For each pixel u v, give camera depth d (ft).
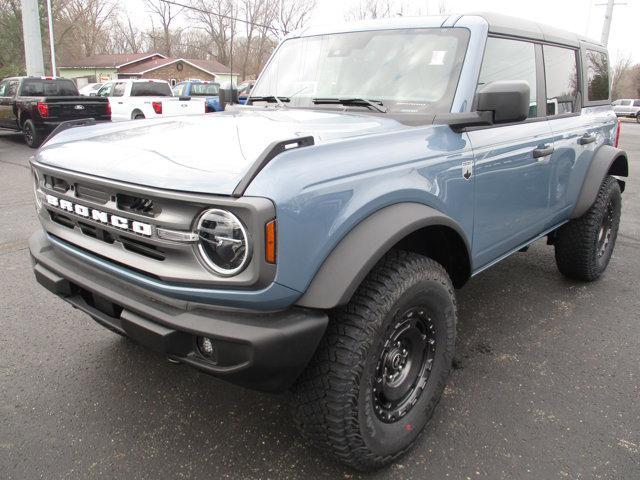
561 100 12.53
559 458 7.98
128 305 6.72
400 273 7.14
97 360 10.48
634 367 10.60
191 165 6.44
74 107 43.24
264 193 5.84
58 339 11.28
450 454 8.06
